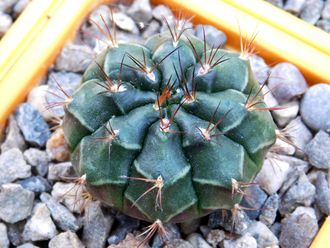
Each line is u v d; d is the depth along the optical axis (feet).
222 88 0.34
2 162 0.40
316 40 0.45
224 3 0.46
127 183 0.32
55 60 0.45
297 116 0.44
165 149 0.31
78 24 0.46
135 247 0.37
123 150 0.31
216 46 0.46
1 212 0.38
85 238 0.39
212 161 0.31
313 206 0.41
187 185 0.31
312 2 0.51
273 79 0.44
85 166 0.33
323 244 0.37
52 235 0.38
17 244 0.39
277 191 0.41
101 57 0.36
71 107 0.34
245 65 0.35
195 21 0.47
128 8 0.49
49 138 0.42
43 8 0.45
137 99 0.32
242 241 0.38
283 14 0.46
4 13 0.49
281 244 0.39
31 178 0.41
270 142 0.34
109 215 0.39
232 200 0.33
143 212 0.32
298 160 0.42
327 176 0.42
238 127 0.32
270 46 0.45
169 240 0.37
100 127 0.33
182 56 0.34
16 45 0.43
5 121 0.42
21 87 0.43
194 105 0.32
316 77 0.45
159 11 0.48
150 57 0.35
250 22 0.46
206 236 0.38
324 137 0.42
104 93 0.33
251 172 0.33
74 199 0.39
